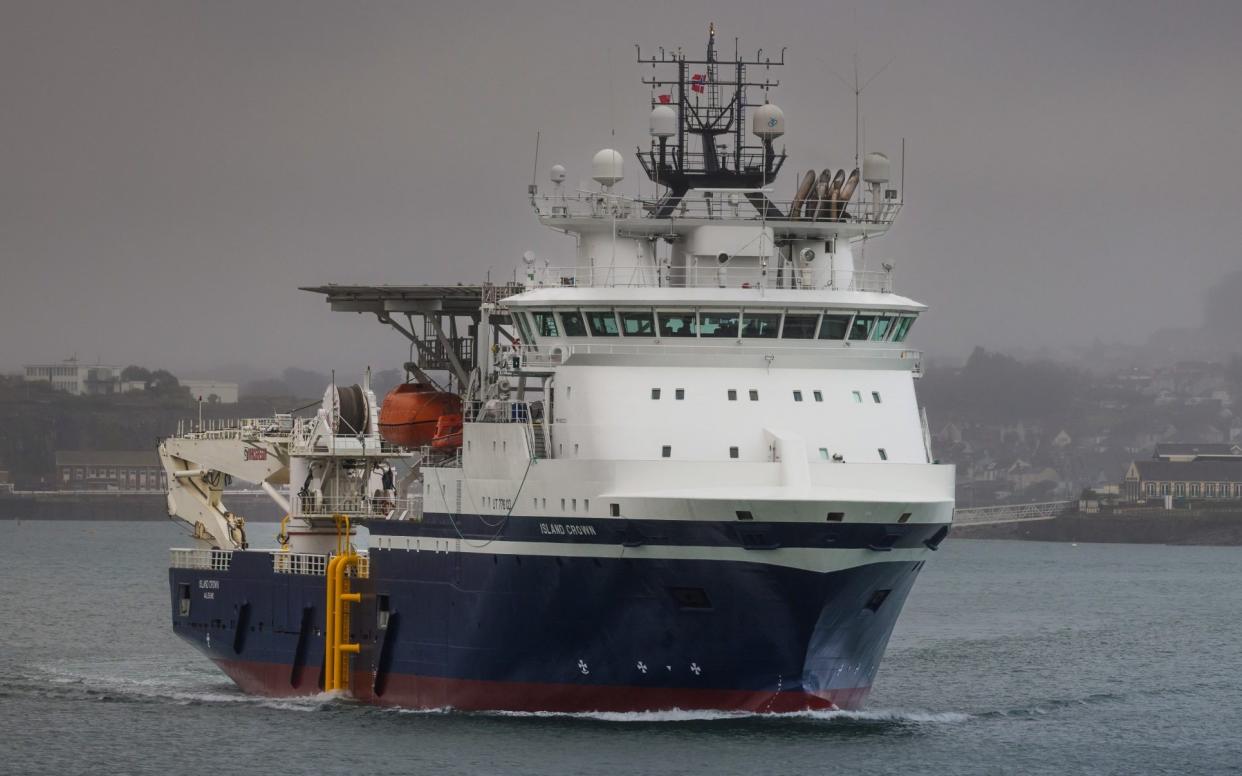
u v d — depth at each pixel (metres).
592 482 191.75
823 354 197.88
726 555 188.00
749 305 196.00
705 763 184.00
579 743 191.50
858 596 193.38
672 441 194.38
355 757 191.88
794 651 194.00
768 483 189.12
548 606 198.38
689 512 187.12
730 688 197.75
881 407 199.12
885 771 185.88
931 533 195.38
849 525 187.38
